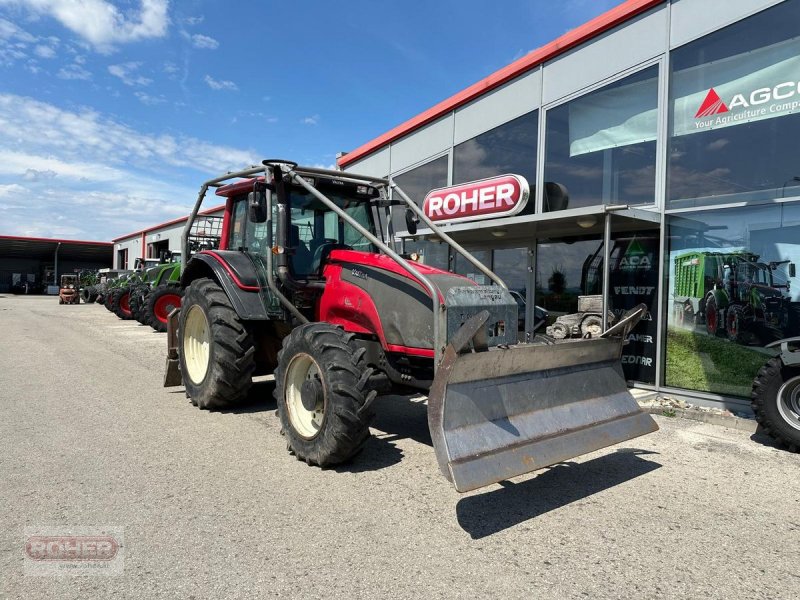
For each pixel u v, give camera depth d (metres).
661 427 5.40
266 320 5.17
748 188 5.95
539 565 2.63
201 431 4.69
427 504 3.30
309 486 3.53
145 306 14.82
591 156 7.49
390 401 6.14
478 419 3.21
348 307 4.50
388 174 11.82
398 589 2.38
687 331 6.43
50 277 50.81
